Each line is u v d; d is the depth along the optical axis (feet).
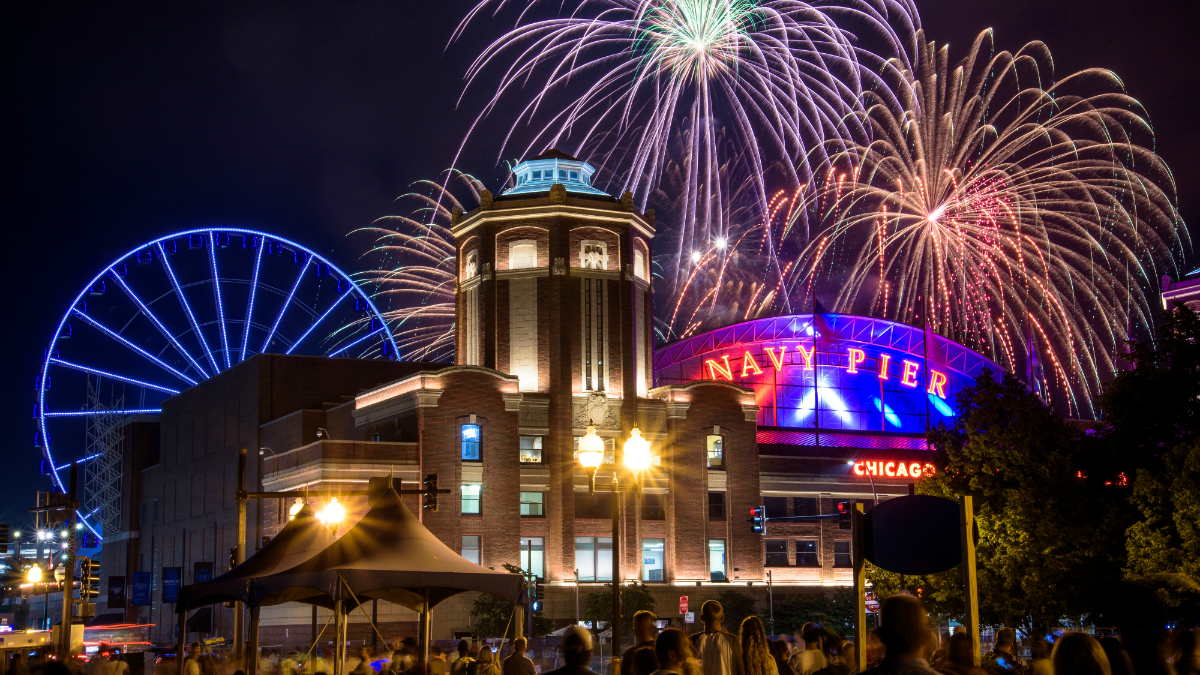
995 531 173.17
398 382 284.41
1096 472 171.42
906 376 359.05
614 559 102.37
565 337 292.81
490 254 298.56
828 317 353.51
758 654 58.13
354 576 86.38
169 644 352.49
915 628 32.24
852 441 343.67
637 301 307.58
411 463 272.51
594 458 102.58
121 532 402.72
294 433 299.79
